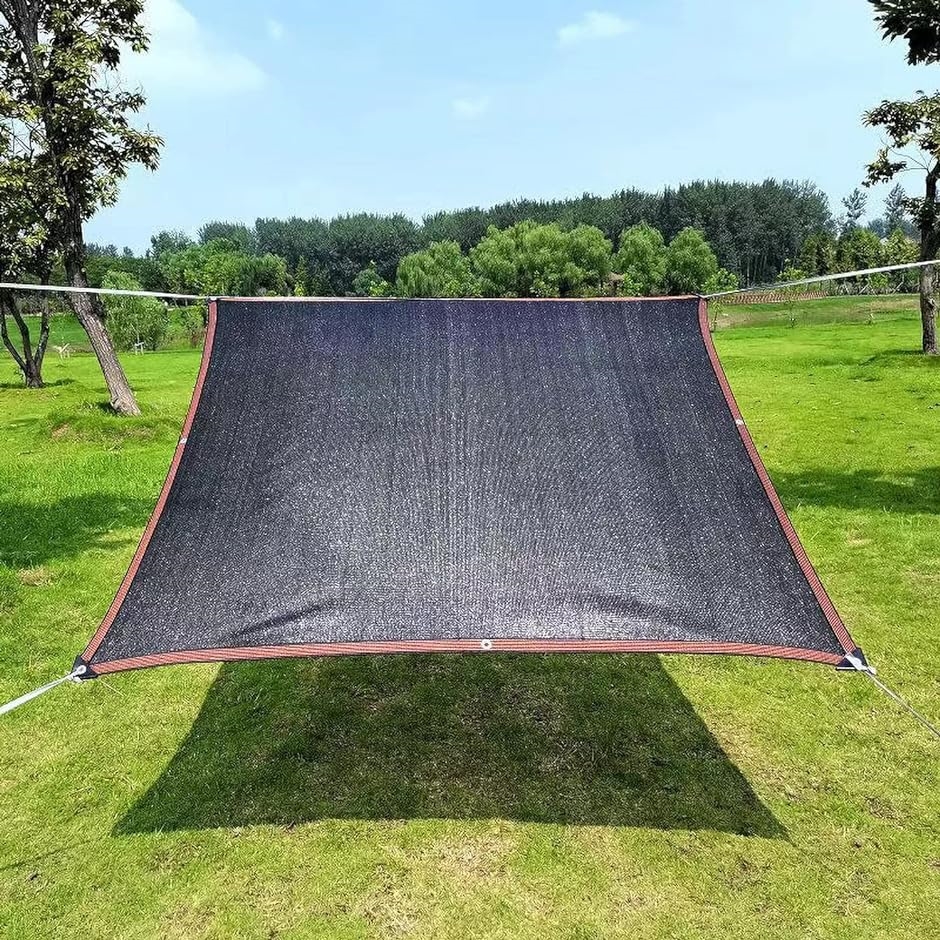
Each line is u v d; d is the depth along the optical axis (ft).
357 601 15.31
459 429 18.28
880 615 26.32
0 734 21.13
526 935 14.38
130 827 17.51
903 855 16.24
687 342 20.15
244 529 16.42
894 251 190.90
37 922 14.93
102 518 38.34
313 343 19.80
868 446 47.70
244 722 21.66
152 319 151.23
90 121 53.21
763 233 344.90
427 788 18.60
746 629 14.71
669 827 17.15
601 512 16.76
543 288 232.73
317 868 16.10
